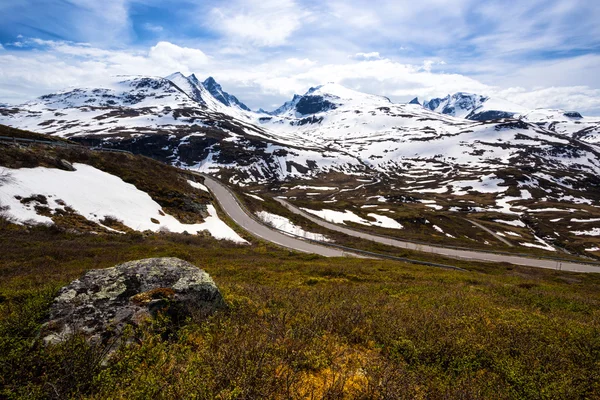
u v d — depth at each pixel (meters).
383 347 8.03
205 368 5.23
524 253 77.00
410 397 5.33
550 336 9.77
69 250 27.30
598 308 17.62
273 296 11.83
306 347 6.91
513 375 6.66
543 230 132.50
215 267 26.67
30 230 32.22
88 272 8.12
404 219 113.62
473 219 143.38
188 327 6.99
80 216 39.41
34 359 5.21
